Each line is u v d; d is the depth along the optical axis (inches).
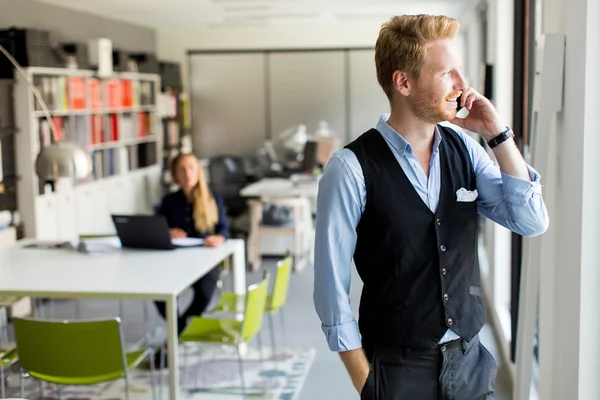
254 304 174.7
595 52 100.3
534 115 129.1
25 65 273.7
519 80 195.2
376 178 78.7
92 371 147.3
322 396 188.5
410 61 75.5
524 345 126.2
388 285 79.9
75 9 362.3
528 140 194.4
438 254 79.0
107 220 346.3
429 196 79.3
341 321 78.2
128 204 371.2
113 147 362.6
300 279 315.6
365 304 82.1
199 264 182.5
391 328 79.7
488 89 245.1
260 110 484.7
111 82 354.3
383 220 78.8
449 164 80.4
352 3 351.9
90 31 380.5
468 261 80.8
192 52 484.4
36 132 279.6
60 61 298.4
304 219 342.3
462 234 80.3
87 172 201.3
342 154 79.8
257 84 483.5
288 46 478.3
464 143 82.4
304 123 482.0
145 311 252.5
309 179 360.5
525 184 78.7
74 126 317.4
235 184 415.2
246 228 387.9
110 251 199.6
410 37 75.5
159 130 418.0
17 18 309.9
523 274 130.2
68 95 310.0
